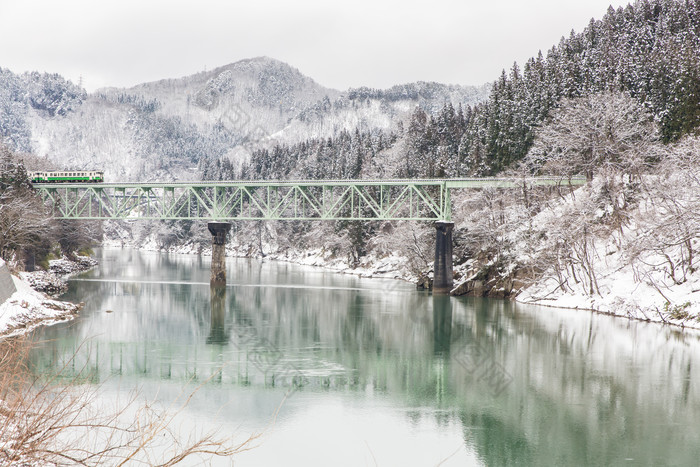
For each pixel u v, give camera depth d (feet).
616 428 101.91
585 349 161.79
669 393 121.49
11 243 266.16
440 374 136.56
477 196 315.99
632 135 285.64
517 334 184.34
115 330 181.68
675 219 201.77
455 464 86.79
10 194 280.72
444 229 303.07
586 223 239.71
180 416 102.06
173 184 364.38
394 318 216.95
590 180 273.54
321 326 199.00
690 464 87.15
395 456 89.10
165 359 145.69
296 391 121.60
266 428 98.89
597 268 248.93
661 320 202.28
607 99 289.74
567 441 95.81
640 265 223.51
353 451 90.74
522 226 283.59
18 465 35.42
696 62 324.39
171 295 278.67
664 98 351.25
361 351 160.66
